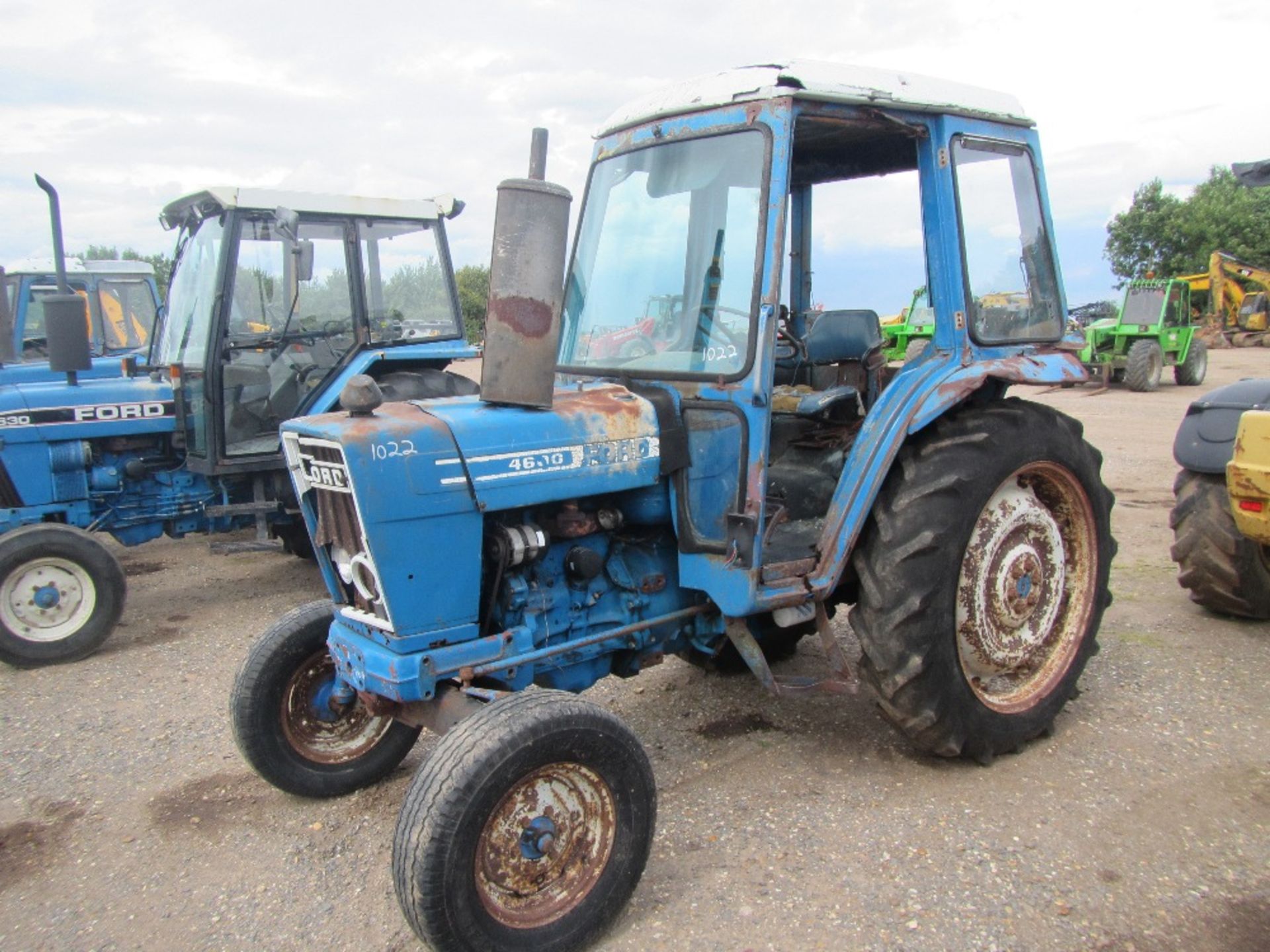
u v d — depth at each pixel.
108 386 5.93
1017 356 3.64
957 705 3.31
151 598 6.25
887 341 5.04
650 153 3.37
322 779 3.41
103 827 3.34
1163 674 4.21
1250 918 2.60
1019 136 3.73
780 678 3.39
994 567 3.52
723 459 3.07
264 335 6.05
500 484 2.81
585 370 3.47
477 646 2.82
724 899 2.76
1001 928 2.59
